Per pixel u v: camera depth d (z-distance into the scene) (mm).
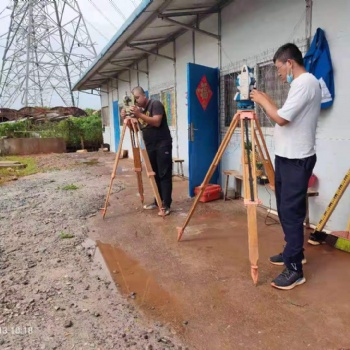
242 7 4484
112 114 13078
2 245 3527
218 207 4594
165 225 3986
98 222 4227
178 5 4777
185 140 6684
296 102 2252
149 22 5242
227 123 5121
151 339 1968
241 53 4609
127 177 7340
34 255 3256
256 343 1916
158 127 4301
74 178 7438
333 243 3129
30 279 2752
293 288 2467
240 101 2674
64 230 3969
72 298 2443
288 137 2363
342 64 3072
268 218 4039
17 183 7004
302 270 2568
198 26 5641
